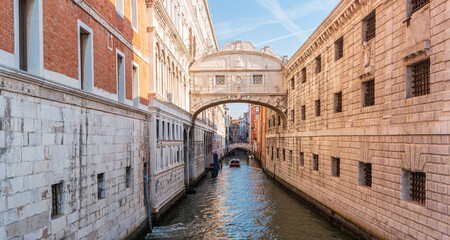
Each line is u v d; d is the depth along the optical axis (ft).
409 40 32.22
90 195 28.07
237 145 280.31
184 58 79.77
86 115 27.66
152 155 48.52
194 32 100.58
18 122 19.03
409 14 32.83
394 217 33.99
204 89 88.84
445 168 26.73
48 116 22.04
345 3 45.52
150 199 48.03
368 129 39.91
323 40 56.95
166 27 58.75
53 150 22.57
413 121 31.22
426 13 29.63
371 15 40.91
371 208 38.81
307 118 67.36
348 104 46.42
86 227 27.22
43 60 21.59
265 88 88.94
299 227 49.78
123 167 36.60
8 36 18.75
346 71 47.21
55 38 23.22
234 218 55.83
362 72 41.91
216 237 45.21
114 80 34.81
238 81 88.89
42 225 21.16
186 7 82.94
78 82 26.66
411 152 31.32
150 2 48.91
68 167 24.54
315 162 62.59
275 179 102.27
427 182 28.89
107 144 32.09
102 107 30.94
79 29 26.94
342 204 47.55
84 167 27.12
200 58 89.20
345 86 47.52
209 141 141.79
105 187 31.42
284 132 90.17
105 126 31.71
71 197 24.93
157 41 52.39
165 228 48.85
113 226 33.19
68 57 25.11
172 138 64.39
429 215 28.53
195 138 98.48
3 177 17.80
